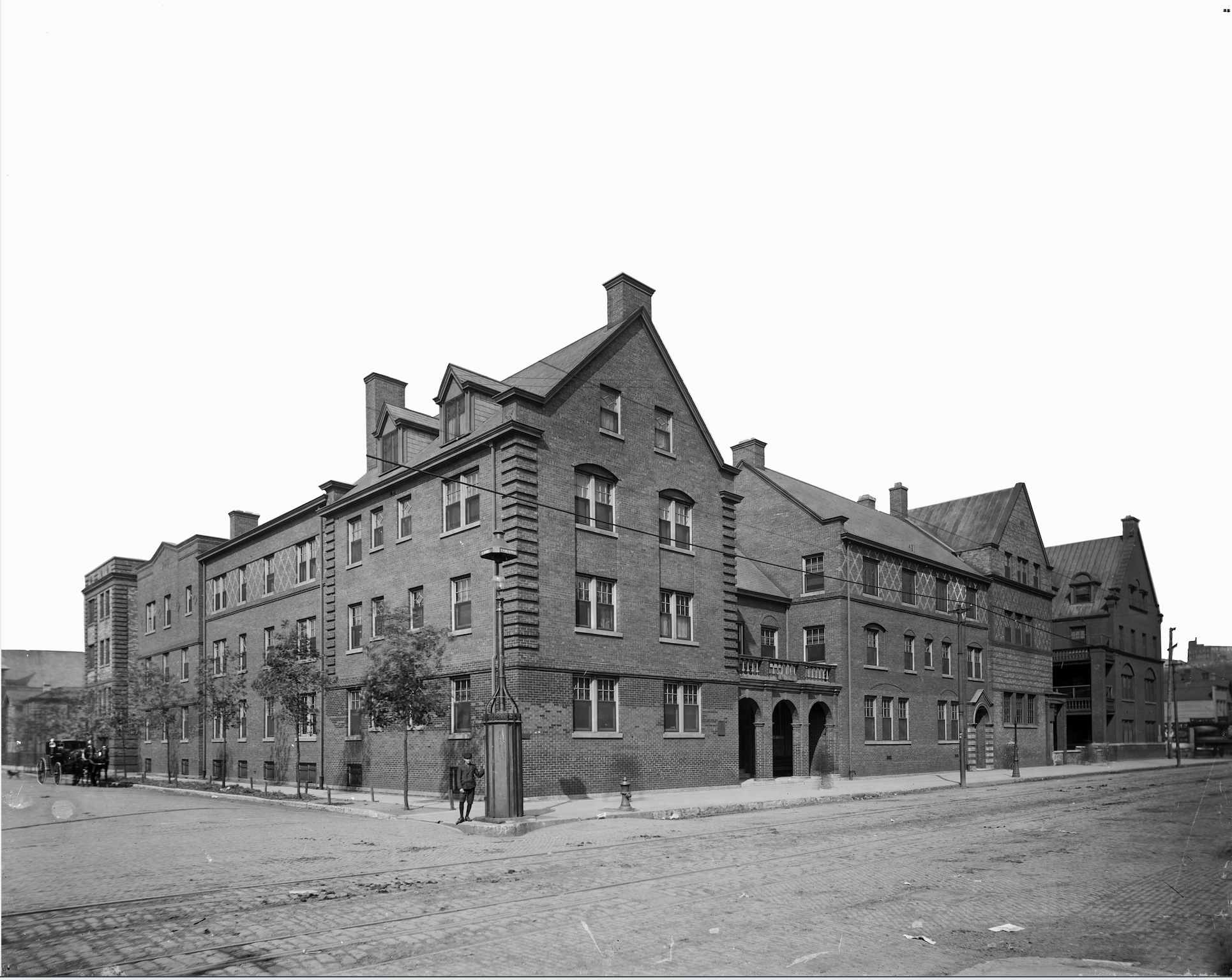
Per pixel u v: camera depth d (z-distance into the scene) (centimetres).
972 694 5012
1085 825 2158
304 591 3900
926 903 1202
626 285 3309
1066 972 862
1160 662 7231
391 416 3512
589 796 2859
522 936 1022
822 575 4253
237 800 3200
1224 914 1147
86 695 5816
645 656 3138
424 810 2561
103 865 1544
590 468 3050
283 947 979
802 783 3578
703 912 1146
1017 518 5697
